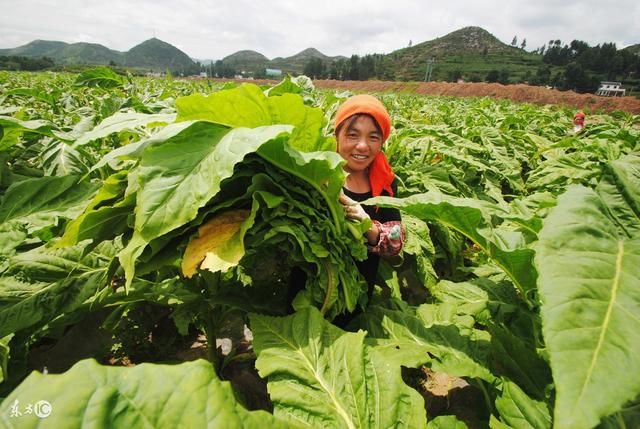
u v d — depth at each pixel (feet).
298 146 6.03
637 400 3.77
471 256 11.22
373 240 6.86
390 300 7.64
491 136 19.49
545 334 2.85
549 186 13.88
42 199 7.11
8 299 5.97
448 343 5.83
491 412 5.24
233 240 4.80
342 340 4.92
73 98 24.79
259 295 7.02
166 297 6.56
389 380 4.41
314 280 5.77
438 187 12.37
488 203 5.52
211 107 5.30
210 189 4.20
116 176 5.52
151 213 4.26
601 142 13.23
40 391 2.28
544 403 4.40
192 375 2.60
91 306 6.53
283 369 4.71
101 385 2.40
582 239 3.43
